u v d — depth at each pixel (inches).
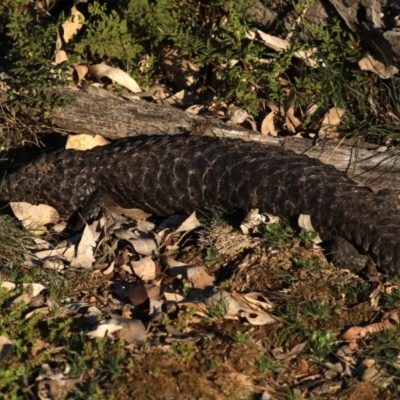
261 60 357.7
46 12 387.9
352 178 330.6
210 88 370.9
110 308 276.4
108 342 255.9
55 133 357.7
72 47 368.2
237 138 337.4
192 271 283.7
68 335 260.8
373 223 288.4
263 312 268.1
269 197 304.5
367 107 351.9
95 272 294.8
